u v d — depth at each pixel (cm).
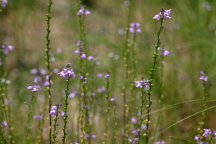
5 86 566
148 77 653
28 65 862
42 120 580
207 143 458
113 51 854
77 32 889
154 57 421
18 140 617
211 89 709
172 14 906
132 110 595
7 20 994
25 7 985
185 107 705
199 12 888
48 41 492
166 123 653
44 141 638
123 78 736
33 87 506
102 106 629
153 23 886
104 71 766
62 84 711
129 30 617
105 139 555
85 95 547
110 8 1073
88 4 1081
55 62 828
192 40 854
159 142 569
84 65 573
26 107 684
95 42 850
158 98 668
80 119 523
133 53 604
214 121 675
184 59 834
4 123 526
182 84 752
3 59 571
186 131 647
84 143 521
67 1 1068
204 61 782
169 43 841
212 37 840
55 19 1020
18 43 897
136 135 547
